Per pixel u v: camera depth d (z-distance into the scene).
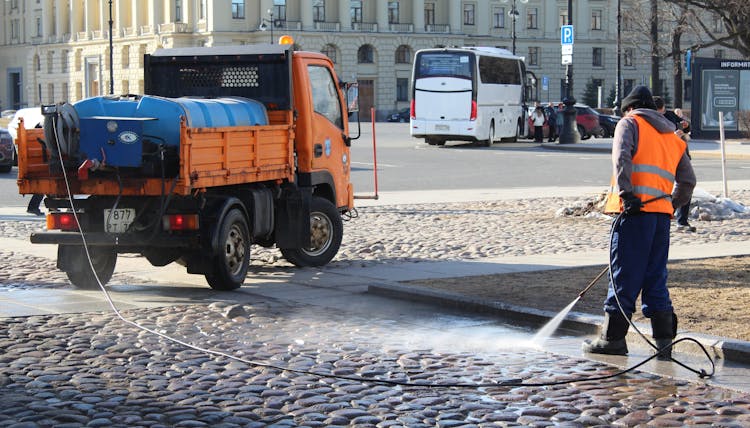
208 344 9.69
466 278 13.46
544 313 10.83
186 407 7.52
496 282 13.07
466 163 38.03
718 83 51.62
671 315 9.17
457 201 24.52
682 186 9.15
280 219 14.15
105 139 12.09
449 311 11.56
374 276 13.84
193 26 105.81
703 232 18.62
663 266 9.16
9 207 23.06
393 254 16.02
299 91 14.28
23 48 135.25
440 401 7.76
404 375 8.55
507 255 15.83
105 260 13.02
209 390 8.02
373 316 11.23
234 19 102.56
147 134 12.09
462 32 110.94
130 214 12.26
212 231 12.35
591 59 114.44
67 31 127.69
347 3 106.00
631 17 65.50
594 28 114.75
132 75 113.94
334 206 14.98
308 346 9.66
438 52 49.16
